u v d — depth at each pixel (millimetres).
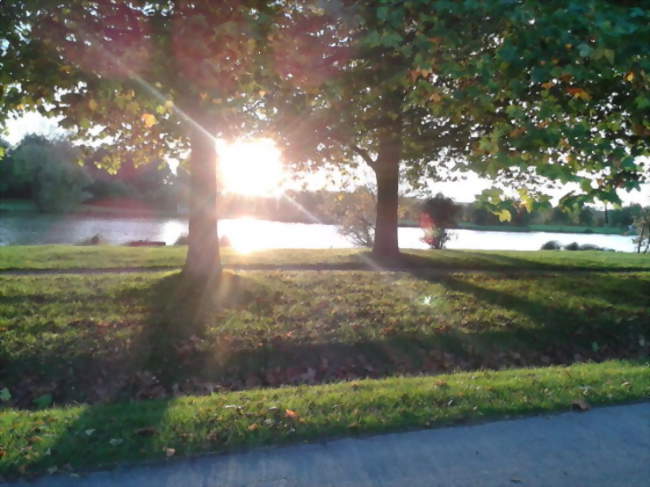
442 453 3816
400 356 7082
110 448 3701
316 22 5367
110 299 8148
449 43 4648
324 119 9352
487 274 12453
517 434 4156
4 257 12445
